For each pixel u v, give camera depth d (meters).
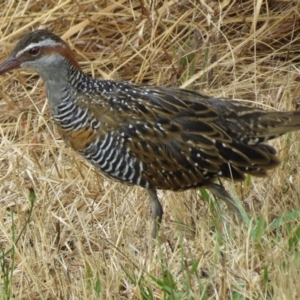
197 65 16.14
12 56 12.70
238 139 12.49
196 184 12.58
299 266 11.36
